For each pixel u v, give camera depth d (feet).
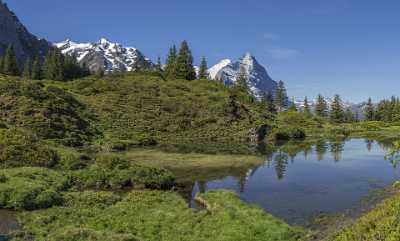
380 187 130.62
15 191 95.25
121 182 124.26
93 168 133.08
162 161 184.75
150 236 76.64
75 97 310.86
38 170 120.26
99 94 339.36
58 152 152.56
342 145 288.30
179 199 109.70
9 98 232.94
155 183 126.00
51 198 95.86
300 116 508.12
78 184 122.21
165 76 500.33
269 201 113.09
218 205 100.78
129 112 310.24
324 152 241.14
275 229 80.43
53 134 209.77
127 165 138.31
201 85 432.66
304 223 90.53
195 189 129.70
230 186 135.03
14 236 72.79
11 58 464.65
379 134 407.85
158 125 300.40
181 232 79.25
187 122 318.65
